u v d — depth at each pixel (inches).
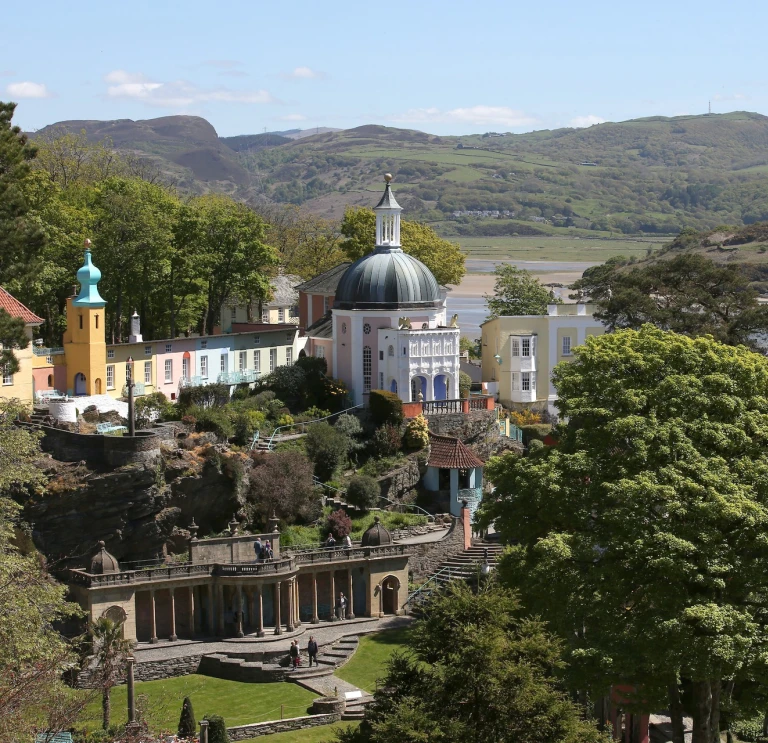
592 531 3031.5
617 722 3211.1
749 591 2878.9
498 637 2321.6
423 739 2209.6
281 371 5147.6
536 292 6663.4
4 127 3836.1
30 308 5290.4
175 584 3841.0
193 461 4128.9
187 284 5541.3
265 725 3260.3
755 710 2923.2
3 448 3351.4
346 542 4220.0
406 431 4872.0
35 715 2464.3
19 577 2839.6
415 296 5275.6
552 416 5689.0
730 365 3189.0
